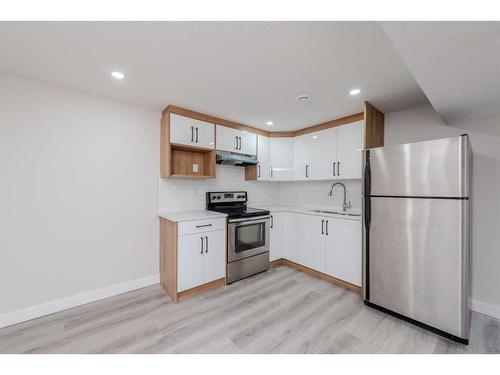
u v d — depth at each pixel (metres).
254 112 2.70
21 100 1.93
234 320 1.96
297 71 1.77
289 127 3.34
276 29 1.29
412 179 1.85
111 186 2.41
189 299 2.33
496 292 2.02
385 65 1.67
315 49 1.48
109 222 2.41
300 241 3.13
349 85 1.99
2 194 1.87
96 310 2.12
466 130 2.17
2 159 1.87
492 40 1.03
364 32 1.31
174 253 2.29
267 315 2.04
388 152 1.99
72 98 2.17
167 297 2.38
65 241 2.15
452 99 1.68
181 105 2.52
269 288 2.59
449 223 1.67
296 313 2.08
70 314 2.05
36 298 2.01
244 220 2.83
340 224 2.64
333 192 3.35
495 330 1.82
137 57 1.60
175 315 2.04
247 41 1.41
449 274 1.68
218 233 2.62
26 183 1.96
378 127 2.55
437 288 1.74
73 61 1.66
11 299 1.90
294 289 2.56
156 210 2.74
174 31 1.32
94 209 2.31
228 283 2.70
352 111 2.64
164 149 2.62
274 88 2.07
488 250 2.06
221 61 1.64
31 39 1.40
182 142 2.59
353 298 2.36
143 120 2.63
